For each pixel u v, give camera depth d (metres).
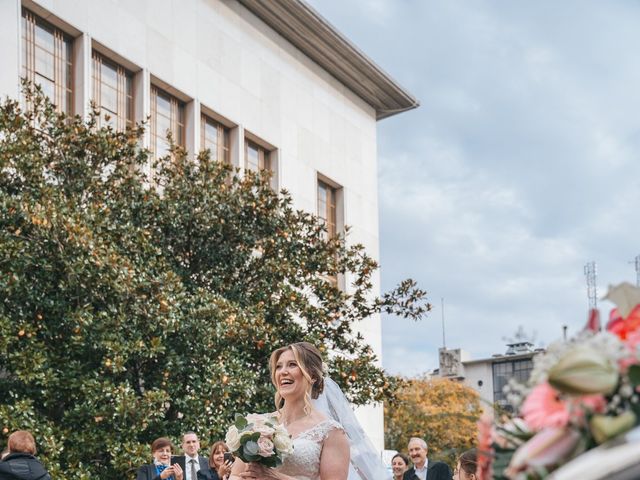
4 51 18.31
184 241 17.42
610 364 2.01
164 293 14.77
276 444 5.38
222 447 12.34
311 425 5.73
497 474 2.28
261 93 27.11
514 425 2.31
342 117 31.17
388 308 18.38
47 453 13.27
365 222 31.61
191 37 24.48
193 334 15.34
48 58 20.17
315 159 29.31
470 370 74.94
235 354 16.19
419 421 42.38
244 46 26.61
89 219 14.75
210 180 17.77
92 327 14.30
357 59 30.16
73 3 20.59
